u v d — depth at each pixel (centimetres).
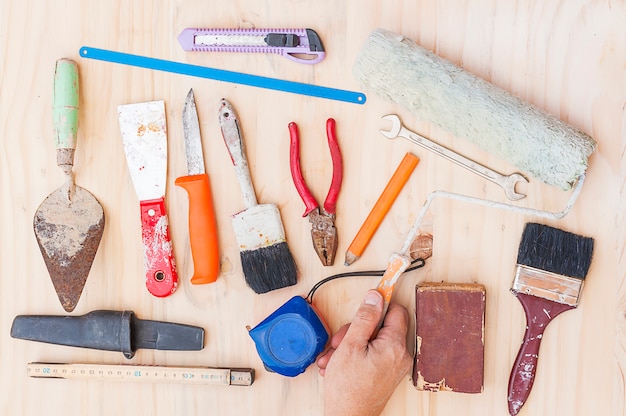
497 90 105
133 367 118
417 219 112
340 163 114
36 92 119
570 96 111
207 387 120
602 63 111
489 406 114
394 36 107
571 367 113
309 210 114
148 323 118
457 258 114
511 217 113
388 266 109
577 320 112
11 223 121
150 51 117
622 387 111
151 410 121
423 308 109
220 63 116
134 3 117
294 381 118
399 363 106
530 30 112
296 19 115
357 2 114
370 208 115
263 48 113
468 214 114
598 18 110
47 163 120
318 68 115
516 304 113
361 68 107
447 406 116
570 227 112
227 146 115
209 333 119
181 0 117
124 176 119
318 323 112
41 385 122
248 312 118
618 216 111
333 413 105
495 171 112
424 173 114
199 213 114
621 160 111
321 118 115
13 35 119
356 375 104
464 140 113
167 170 118
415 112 108
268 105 116
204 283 115
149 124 117
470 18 112
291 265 115
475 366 109
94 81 118
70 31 118
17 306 121
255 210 114
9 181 120
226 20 116
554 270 109
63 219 118
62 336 117
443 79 104
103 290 120
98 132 119
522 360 111
